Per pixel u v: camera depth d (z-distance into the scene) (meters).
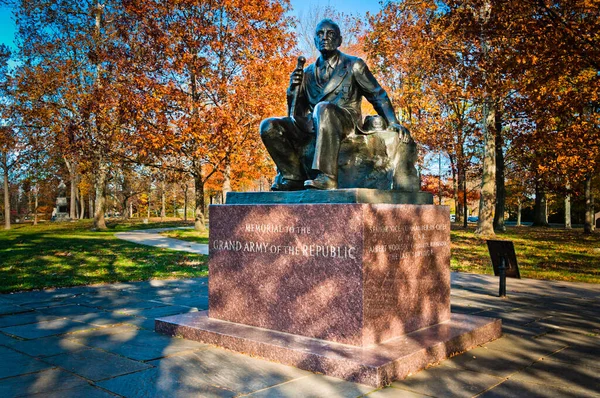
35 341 5.78
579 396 4.06
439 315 5.97
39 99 30.67
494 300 8.96
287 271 5.45
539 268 13.95
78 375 4.55
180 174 30.67
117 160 28.19
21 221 62.50
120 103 24.55
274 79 25.48
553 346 5.66
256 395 4.03
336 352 4.68
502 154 33.00
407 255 5.46
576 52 10.11
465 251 18.36
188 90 26.44
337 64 6.57
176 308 7.88
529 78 13.20
